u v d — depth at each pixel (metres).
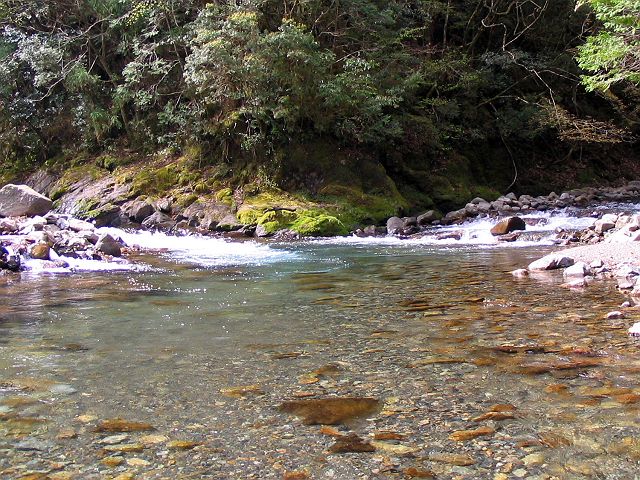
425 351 3.68
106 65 19.48
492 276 6.74
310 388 3.03
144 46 17.67
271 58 14.43
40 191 18.73
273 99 15.24
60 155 20.27
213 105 16.55
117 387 3.08
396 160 17.88
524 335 4.00
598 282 6.00
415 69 18.91
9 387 3.09
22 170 20.36
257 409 2.75
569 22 21.48
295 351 3.73
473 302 5.22
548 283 6.07
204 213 14.61
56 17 19.81
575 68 21.62
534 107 21.48
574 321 4.36
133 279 6.90
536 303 5.07
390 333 4.16
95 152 19.55
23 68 19.67
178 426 2.57
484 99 21.44
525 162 22.08
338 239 12.39
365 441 2.40
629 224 8.91
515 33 22.16
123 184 16.47
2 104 19.94
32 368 3.43
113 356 3.67
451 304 5.17
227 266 8.11
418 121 18.62
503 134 20.94
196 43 16.11
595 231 10.68
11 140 20.50
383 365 3.40
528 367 3.30
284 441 2.41
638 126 25.34
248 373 3.29
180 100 17.98
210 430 2.52
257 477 2.11
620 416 2.59
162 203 15.34
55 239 8.97
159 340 4.06
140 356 3.66
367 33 17.47
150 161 17.95
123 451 2.32
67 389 3.06
